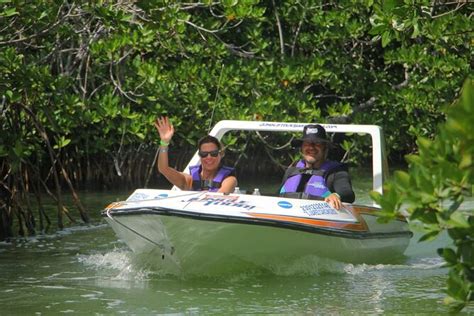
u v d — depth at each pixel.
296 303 14.65
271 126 19.77
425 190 7.56
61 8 22.64
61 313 14.03
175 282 16.42
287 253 16.58
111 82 30.97
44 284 16.34
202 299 14.95
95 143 31.80
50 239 22.22
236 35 37.59
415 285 16.11
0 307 14.50
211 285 16.11
